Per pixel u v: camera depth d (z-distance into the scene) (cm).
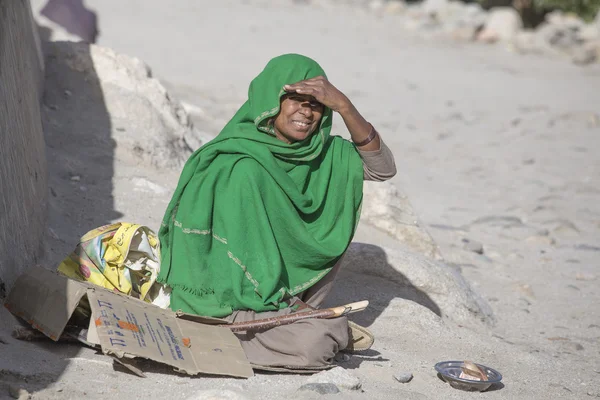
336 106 1384
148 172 2233
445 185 3350
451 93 5075
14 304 1348
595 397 1517
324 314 1353
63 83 2409
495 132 4269
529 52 6669
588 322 2048
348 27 7031
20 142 1558
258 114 1399
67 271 1467
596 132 4384
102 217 1909
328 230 1448
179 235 1417
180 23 6275
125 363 1235
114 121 2353
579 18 7681
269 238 1374
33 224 1577
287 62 1402
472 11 7544
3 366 1182
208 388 1234
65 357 1277
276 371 1348
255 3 7594
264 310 1373
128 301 1333
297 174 1432
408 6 8194
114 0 6919
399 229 2211
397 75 5428
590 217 3041
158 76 4359
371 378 1407
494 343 1738
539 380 1566
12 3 1695
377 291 1819
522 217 2992
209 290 1401
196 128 2922
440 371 1452
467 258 2458
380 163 1454
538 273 2420
